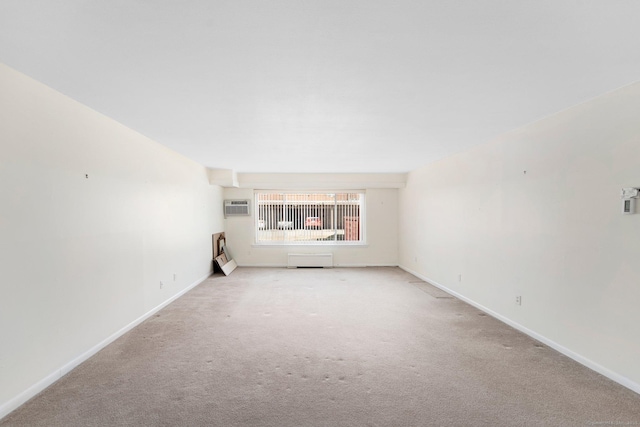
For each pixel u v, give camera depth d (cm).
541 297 306
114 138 314
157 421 194
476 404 212
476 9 135
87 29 148
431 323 368
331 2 129
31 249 216
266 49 168
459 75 202
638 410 203
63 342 246
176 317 389
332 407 209
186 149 440
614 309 233
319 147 422
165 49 168
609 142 234
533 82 214
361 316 394
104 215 299
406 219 704
